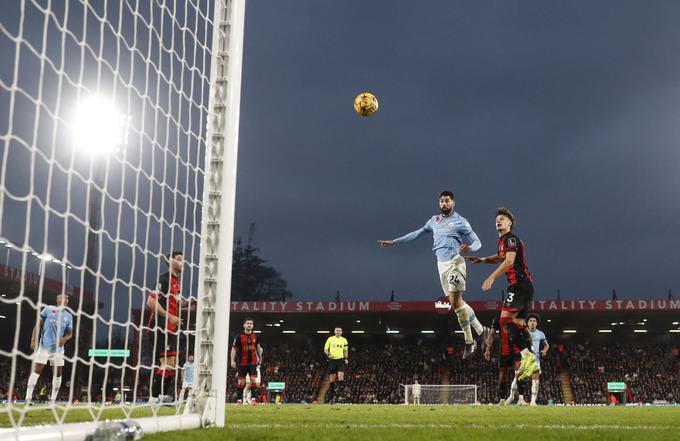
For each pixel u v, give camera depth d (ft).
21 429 10.22
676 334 172.04
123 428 10.80
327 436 13.64
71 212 12.12
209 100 17.44
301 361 162.71
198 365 15.88
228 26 17.95
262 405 45.19
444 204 39.32
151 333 29.45
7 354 9.67
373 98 44.70
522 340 32.45
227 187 16.84
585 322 156.56
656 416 25.29
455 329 163.02
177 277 26.66
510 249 31.65
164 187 16.01
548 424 19.43
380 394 149.89
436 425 18.45
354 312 140.36
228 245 16.57
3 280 102.32
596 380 148.66
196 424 14.93
